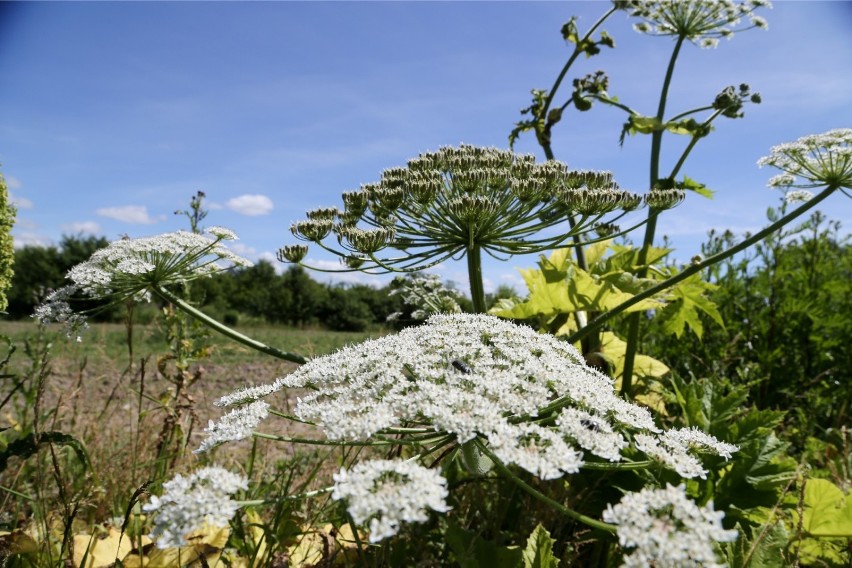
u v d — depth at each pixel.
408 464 2.22
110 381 7.88
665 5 5.88
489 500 3.66
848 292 8.37
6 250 5.54
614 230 5.25
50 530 3.69
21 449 3.71
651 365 5.60
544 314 5.39
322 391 2.85
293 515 3.68
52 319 4.29
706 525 1.96
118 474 4.49
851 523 3.26
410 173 5.03
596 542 3.72
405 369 3.23
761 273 8.48
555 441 2.42
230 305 42.12
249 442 6.23
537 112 6.40
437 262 4.71
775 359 7.82
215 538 3.56
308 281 41.66
